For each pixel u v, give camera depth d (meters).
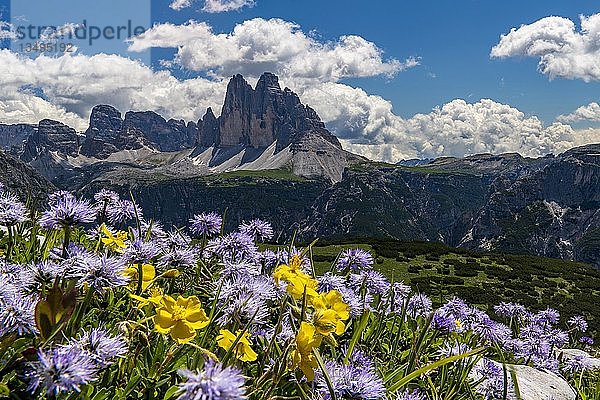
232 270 3.62
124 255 3.15
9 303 2.06
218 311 2.88
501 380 4.18
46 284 2.74
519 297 57.16
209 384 1.44
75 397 1.96
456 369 3.77
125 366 2.29
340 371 2.53
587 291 67.00
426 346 3.79
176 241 4.40
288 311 2.78
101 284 2.46
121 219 4.39
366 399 2.44
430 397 3.42
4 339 2.00
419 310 5.23
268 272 4.21
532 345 6.27
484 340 5.41
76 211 3.06
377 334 4.17
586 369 6.88
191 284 3.98
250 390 2.26
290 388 2.49
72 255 2.95
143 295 3.10
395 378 3.28
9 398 1.85
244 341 2.40
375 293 4.78
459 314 5.44
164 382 2.29
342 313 2.43
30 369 1.82
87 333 2.05
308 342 2.27
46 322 1.98
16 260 3.89
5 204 3.94
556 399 5.07
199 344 2.66
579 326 10.25
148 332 2.40
